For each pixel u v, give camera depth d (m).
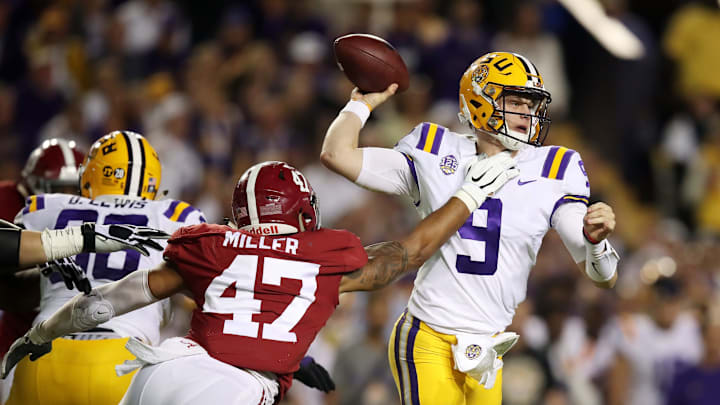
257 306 12.52
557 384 24.73
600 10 42.81
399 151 14.23
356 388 24.83
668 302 29.56
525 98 13.80
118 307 12.84
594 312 28.36
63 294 14.61
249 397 12.17
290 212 12.99
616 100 42.19
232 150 37.12
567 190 13.73
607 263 13.60
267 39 40.25
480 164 13.55
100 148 15.68
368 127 35.47
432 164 13.96
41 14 41.22
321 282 12.75
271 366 12.45
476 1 42.44
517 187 13.69
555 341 26.38
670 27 44.25
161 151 35.00
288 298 12.62
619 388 28.28
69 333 13.02
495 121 13.70
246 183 13.13
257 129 37.34
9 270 12.71
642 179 41.75
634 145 42.09
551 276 27.70
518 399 24.33
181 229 12.97
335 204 34.47
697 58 42.62
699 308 29.45
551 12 42.28
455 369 13.78
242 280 12.55
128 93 37.88
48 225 15.08
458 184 13.84
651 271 31.05
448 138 14.22
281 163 13.45
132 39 40.38
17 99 38.44
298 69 38.62
